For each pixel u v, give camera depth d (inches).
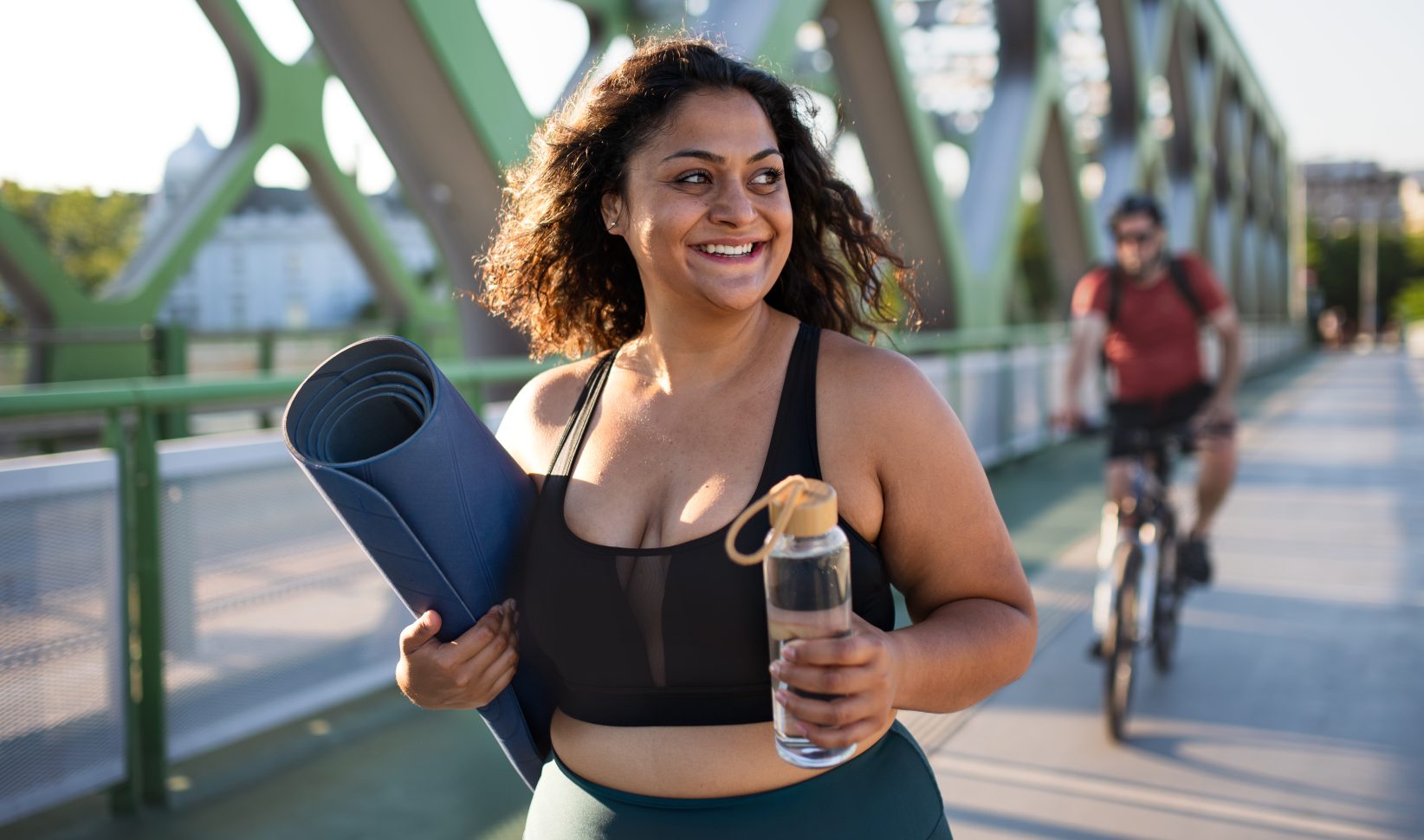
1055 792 123.2
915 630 42.7
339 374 46.3
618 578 44.1
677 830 44.0
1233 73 1143.0
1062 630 188.2
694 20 266.8
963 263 418.3
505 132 217.2
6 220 374.6
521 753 50.6
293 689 131.8
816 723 37.7
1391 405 633.6
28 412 101.8
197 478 120.3
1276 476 356.8
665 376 48.1
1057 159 553.3
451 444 45.0
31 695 104.9
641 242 46.7
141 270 440.8
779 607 39.1
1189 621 192.9
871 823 44.3
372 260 554.3
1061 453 411.8
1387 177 2933.1
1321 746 135.6
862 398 44.7
